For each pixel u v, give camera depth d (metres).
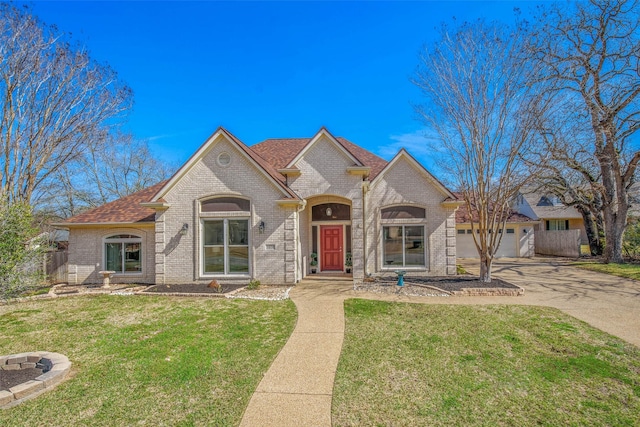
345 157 16.03
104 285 15.03
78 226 16.39
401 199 16.97
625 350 7.09
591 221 26.78
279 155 20.56
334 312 10.02
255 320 9.30
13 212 6.92
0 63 19.17
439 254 16.70
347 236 18.33
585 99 19.80
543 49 15.80
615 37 18.72
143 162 39.00
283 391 5.38
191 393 5.35
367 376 5.89
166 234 15.05
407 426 4.46
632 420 4.63
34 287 7.78
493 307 10.55
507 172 13.69
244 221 15.01
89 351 7.21
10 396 5.14
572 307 10.64
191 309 10.60
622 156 21.28
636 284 14.71
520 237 27.03
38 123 21.33
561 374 5.98
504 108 13.65
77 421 4.65
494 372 6.04
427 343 7.45
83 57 21.95
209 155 15.15
